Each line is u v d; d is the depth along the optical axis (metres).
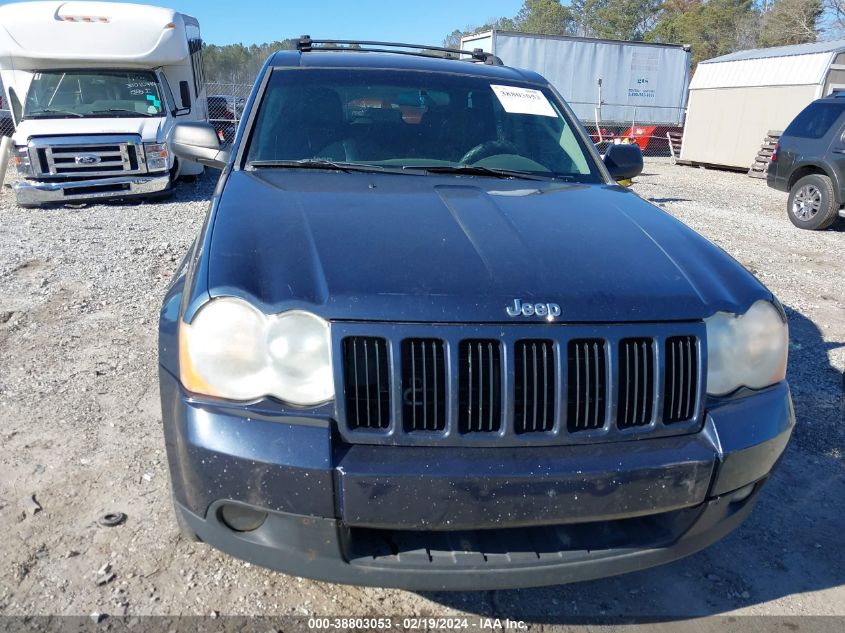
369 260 2.18
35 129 10.05
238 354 2.00
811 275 7.34
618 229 2.62
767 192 15.15
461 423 2.00
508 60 21.77
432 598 2.51
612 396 2.06
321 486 1.89
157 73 11.13
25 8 10.38
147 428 3.55
